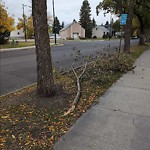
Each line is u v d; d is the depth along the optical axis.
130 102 5.14
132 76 8.00
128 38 15.47
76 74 7.55
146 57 14.43
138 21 29.00
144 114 4.44
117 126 3.90
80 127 3.84
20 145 3.24
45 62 4.93
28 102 4.88
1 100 5.34
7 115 4.30
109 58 9.22
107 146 3.25
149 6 24.77
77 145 3.27
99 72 7.74
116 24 28.89
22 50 23.86
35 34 4.87
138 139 3.45
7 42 33.94
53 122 3.99
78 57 14.58
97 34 92.94
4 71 9.92
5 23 28.36
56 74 7.95
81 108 4.69
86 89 6.08
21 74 9.22
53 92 5.16
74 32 79.69
